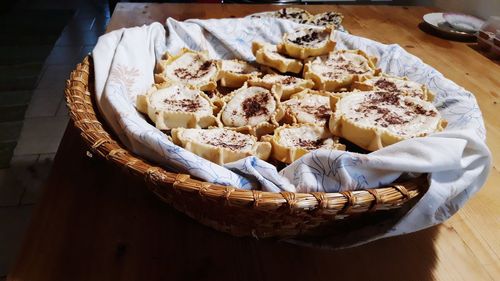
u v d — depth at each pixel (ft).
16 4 4.41
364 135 0.96
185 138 0.94
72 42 3.81
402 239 0.94
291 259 0.89
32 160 2.53
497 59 1.80
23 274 0.80
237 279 0.84
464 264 0.89
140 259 0.85
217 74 1.26
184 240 0.90
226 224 0.87
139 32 1.33
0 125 2.77
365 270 0.87
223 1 2.68
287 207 0.72
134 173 0.80
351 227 0.89
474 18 2.07
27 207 2.22
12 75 3.28
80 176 1.03
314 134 1.03
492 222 0.99
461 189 0.83
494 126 1.33
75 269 0.82
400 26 2.06
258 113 1.09
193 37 1.45
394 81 1.20
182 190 0.75
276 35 1.54
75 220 0.92
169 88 1.15
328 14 1.95
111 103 0.98
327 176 0.82
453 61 1.75
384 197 0.75
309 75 1.26
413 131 0.96
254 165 0.84
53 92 3.12
